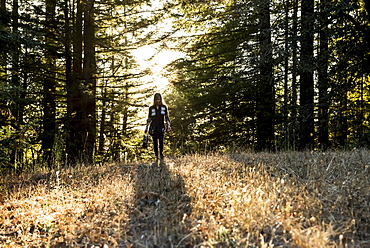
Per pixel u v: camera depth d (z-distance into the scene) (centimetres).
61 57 1498
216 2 1602
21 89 977
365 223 344
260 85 1581
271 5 1348
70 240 386
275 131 1598
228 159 762
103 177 726
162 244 334
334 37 1199
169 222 378
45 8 1521
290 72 1320
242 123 1781
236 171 612
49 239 392
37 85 1664
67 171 863
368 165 558
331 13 1170
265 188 464
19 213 506
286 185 462
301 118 1287
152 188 539
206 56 1777
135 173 703
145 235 360
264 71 1549
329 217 353
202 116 1781
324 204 386
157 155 879
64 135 1398
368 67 1194
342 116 1241
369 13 1182
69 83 1493
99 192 573
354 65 1190
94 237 381
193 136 1784
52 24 1512
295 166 605
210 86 1812
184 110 1775
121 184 595
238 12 1424
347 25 1179
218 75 1811
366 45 1175
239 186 492
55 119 1515
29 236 420
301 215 368
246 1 1412
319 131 1308
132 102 1766
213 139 1788
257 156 790
